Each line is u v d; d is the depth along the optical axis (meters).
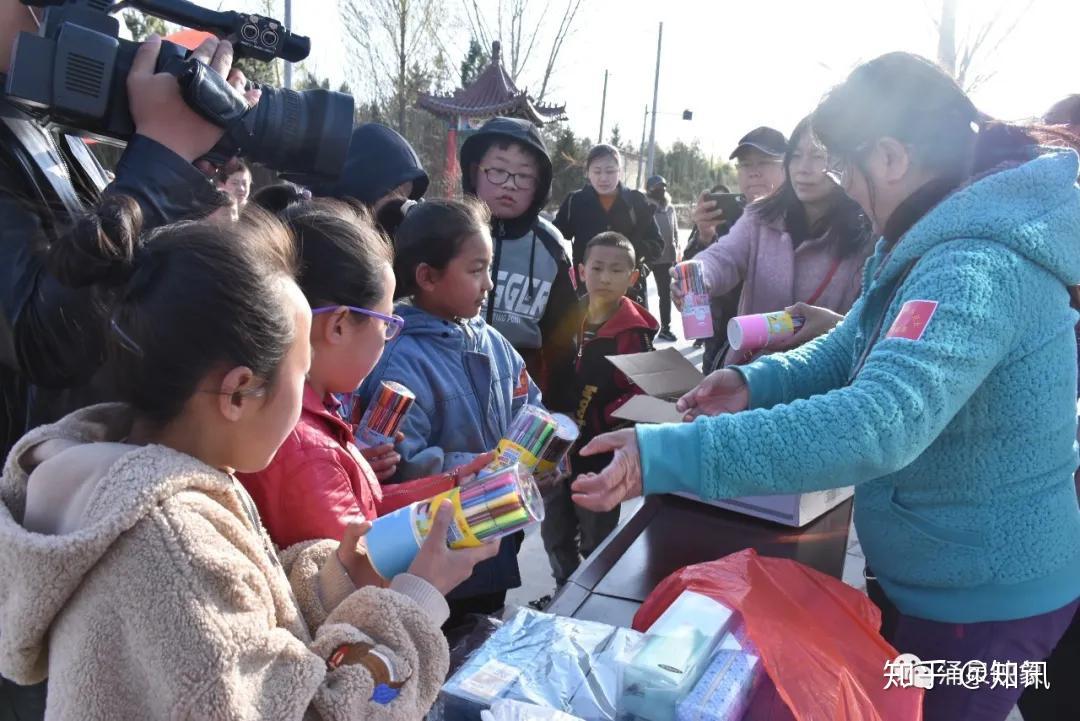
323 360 1.36
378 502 1.46
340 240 1.36
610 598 1.53
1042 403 1.29
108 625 0.77
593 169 6.04
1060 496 1.37
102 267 0.92
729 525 1.86
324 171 1.66
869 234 2.66
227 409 0.87
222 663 0.75
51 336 1.26
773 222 2.82
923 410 1.12
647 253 6.38
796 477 1.11
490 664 1.16
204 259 0.86
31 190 1.36
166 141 1.40
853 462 1.10
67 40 1.33
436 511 1.01
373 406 1.72
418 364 1.91
